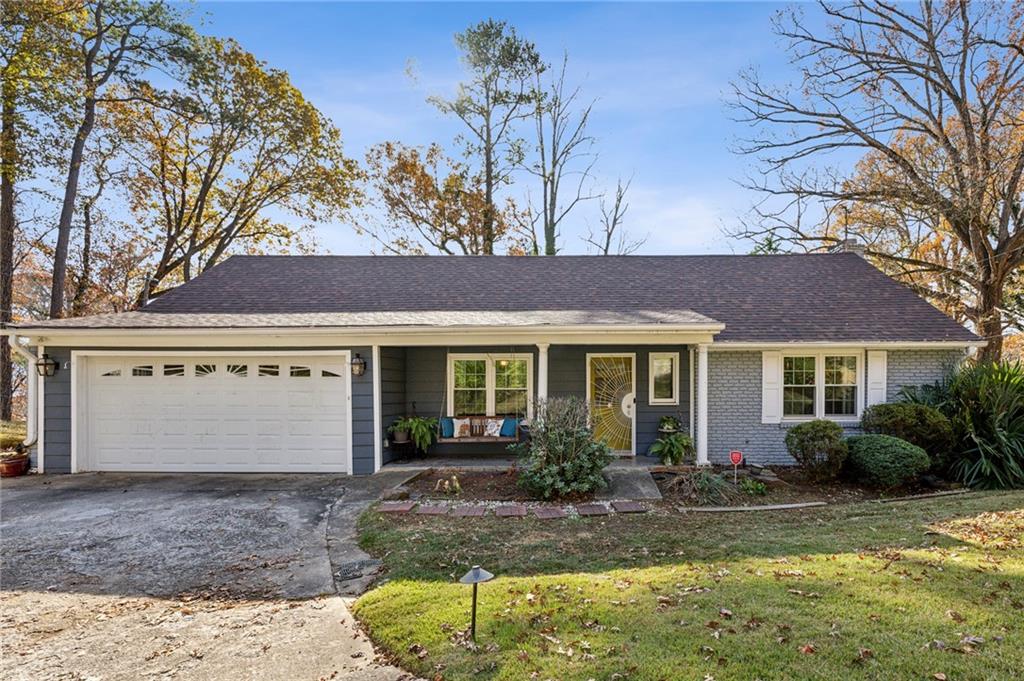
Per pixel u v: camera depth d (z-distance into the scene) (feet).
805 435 30.09
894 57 57.00
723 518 23.80
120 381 33.94
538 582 16.05
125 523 23.53
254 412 33.78
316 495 28.02
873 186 59.93
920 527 20.98
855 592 14.48
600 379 39.42
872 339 36.04
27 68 53.83
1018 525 20.74
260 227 79.10
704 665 11.21
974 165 52.24
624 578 16.30
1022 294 63.77
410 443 36.94
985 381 32.37
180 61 64.54
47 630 14.32
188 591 16.76
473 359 40.19
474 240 91.61
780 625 12.74
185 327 32.12
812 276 45.27
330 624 14.37
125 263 77.56
